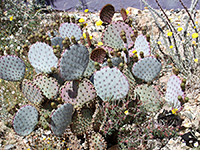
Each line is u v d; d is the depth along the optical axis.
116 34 2.56
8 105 2.64
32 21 3.38
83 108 2.26
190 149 2.24
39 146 2.37
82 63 2.18
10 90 2.74
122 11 2.54
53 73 2.33
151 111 2.29
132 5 3.46
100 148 2.22
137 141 2.27
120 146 2.32
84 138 2.39
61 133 2.19
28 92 2.31
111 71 2.19
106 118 2.28
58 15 3.45
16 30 3.37
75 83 2.21
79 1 3.53
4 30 3.35
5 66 2.32
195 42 2.81
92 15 3.47
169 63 2.79
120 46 2.58
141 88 2.30
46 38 2.32
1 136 2.51
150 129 2.27
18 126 2.19
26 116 2.20
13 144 2.46
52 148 2.36
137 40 2.41
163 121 2.36
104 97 2.23
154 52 2.85
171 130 2.29
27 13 3.47
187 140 2.29
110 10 2.60
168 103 2.28
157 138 2.30
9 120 2.57
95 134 2.25
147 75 2.27
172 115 2.40
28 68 2.76
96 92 2.23
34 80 2.32
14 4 3.41
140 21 3.21
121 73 2.19
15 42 3.18
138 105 2.28
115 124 2.26
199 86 2.55
